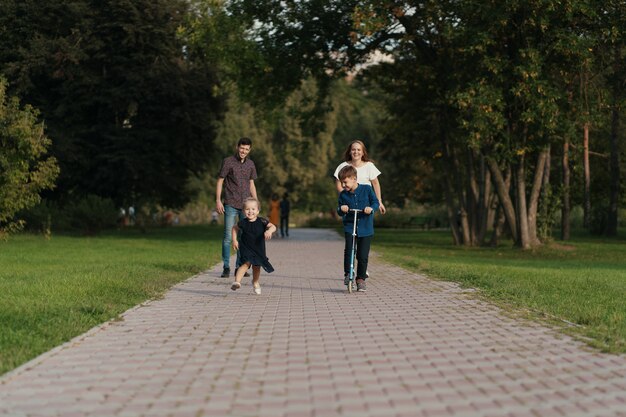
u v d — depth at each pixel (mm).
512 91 23484
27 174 25781
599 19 24500
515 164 27266
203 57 39000
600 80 27281
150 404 4660
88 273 12875
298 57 29641
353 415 4395
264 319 8195
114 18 36812
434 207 66875
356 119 92875
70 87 37031
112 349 6469
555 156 40469
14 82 35719
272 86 30391
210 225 63156
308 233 41688
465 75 25672
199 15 38094
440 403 4664
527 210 28094
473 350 6359
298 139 82938
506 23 23609
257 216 10625
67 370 5648
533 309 8938
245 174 13500
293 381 5234
